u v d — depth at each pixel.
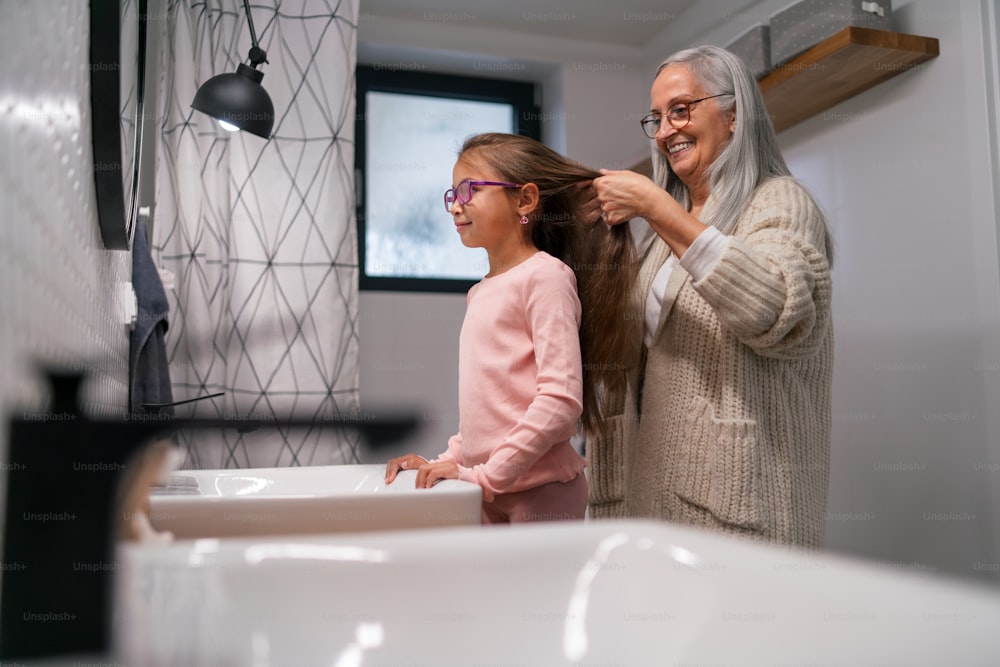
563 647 0.37
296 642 0.33
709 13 2.57
